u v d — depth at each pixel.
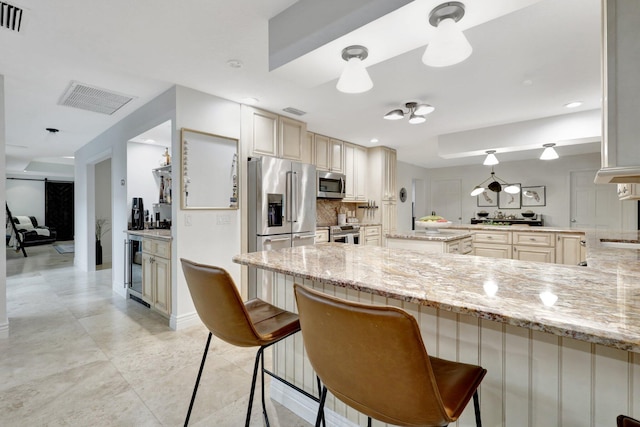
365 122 3.97
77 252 5.77
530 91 2.94
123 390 1.87
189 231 2.84
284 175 3.39
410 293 0.95
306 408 1.64
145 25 1.87
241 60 2.31
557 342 0.96
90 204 5.22
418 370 0.68
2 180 2.59
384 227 5.47
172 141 2.79
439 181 8.34
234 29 1.91
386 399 0.75
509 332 1.05
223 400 1.79
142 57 2.27
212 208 2.98
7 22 1.83
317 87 2.81
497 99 3.14
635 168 0.92
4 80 2.62
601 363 0.90
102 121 3.88
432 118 3.77
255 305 1.66
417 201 8.36
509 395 1.05
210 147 2.97
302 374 1.67
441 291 0.96
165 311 2.95
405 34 1.41
